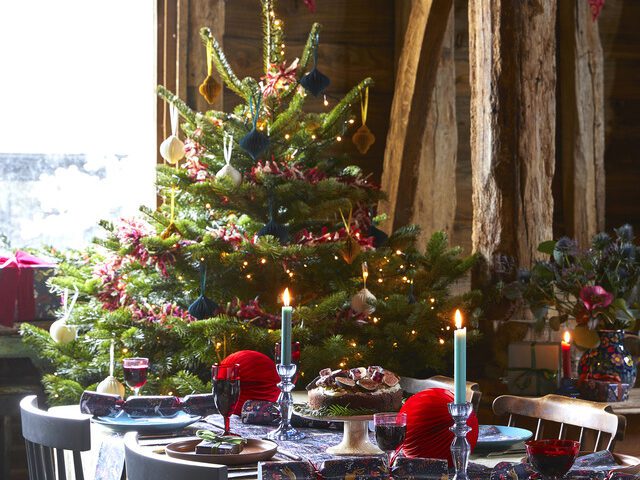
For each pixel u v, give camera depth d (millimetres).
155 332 3457
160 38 4418
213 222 3643
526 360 3514
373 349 3617
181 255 3459
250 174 3617
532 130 3840
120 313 3486
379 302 3611
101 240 3553
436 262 3926
